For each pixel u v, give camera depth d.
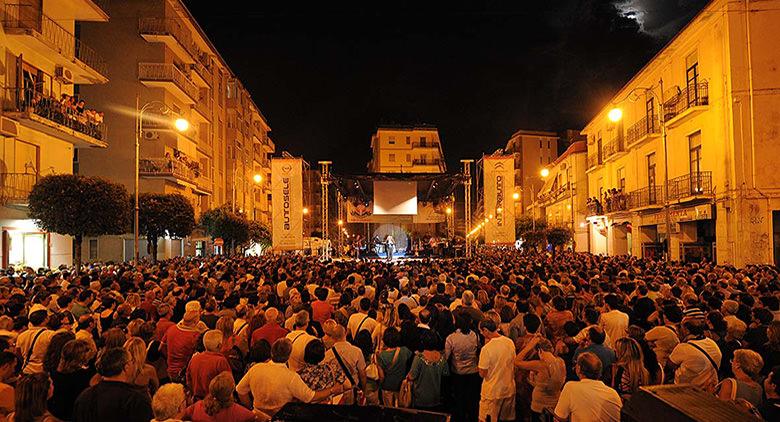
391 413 3.78
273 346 5.54
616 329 8.23
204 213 41.94
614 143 39.66
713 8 24.56
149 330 7.14
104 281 12.95
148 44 39.41
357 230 79.31
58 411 5.04
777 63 23.44
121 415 4.27
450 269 17.94
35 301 9.74
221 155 56.31
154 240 30.31
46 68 25.55
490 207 29.02
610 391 4.81
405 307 8.78
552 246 42.78
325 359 6.19
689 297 9.34
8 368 5.12
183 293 10.84
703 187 25.69
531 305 8.87
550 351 6.55
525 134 83.38
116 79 39.06
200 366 5.94
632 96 36.09
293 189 28.61
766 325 7.16
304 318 6.91
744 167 23.44
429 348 6.90
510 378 6.76
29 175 23.39
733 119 23.69
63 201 20.44
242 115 64.25
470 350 7.47
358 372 6.34
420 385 6.80
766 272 16.20
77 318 9.20
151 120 38.97
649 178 34.12
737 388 5.17
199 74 46.50
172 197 30.52
